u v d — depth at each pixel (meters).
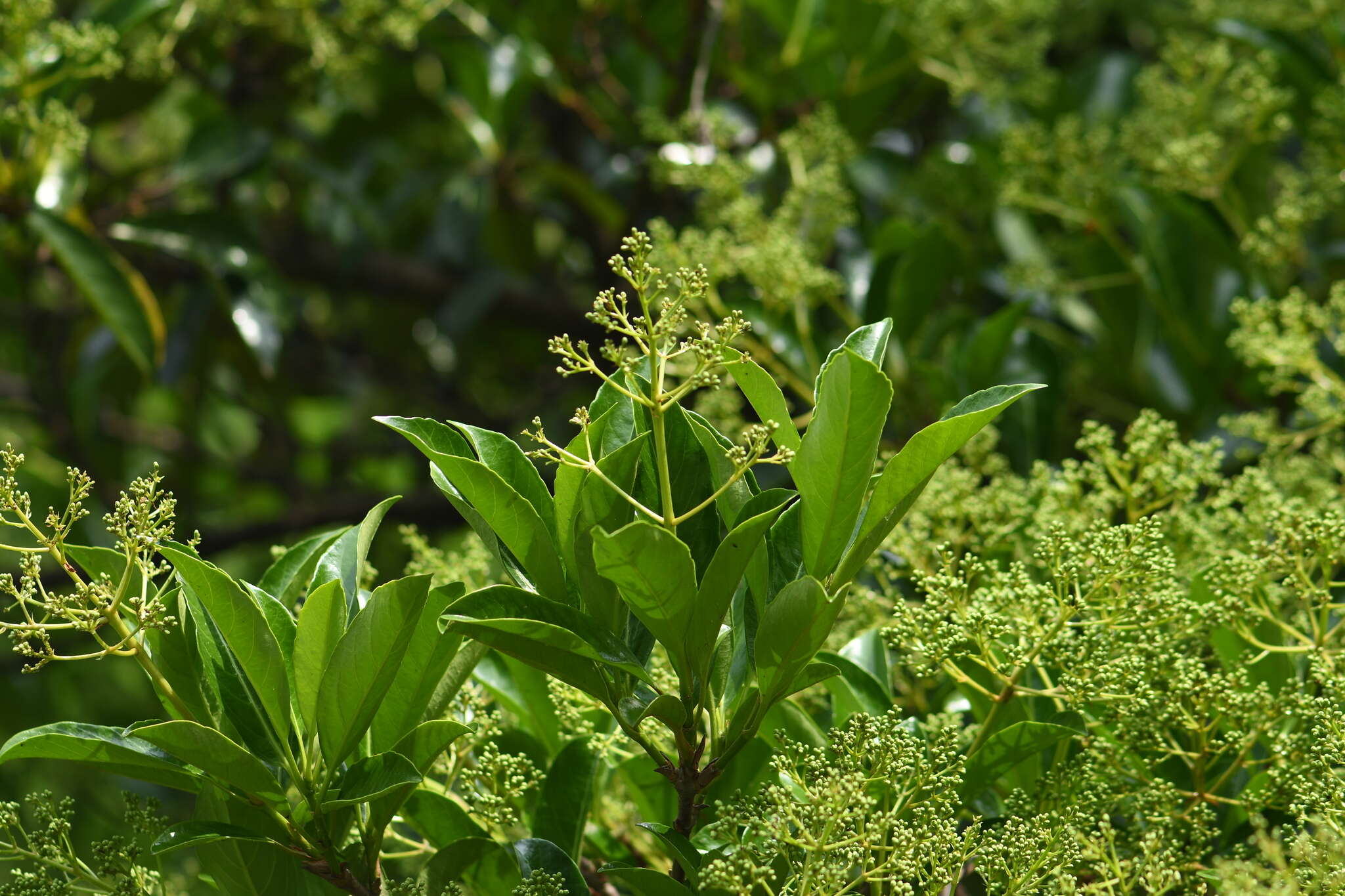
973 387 2.54
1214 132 2.79
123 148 4.30
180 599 2.04
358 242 4.04
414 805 2.11
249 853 2.06
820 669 2.01
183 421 4.70
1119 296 2.76
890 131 3.74
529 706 2.18
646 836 2.19
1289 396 2.61
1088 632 2.07
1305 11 3.09
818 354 2.49
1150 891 2.02
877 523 2.01
